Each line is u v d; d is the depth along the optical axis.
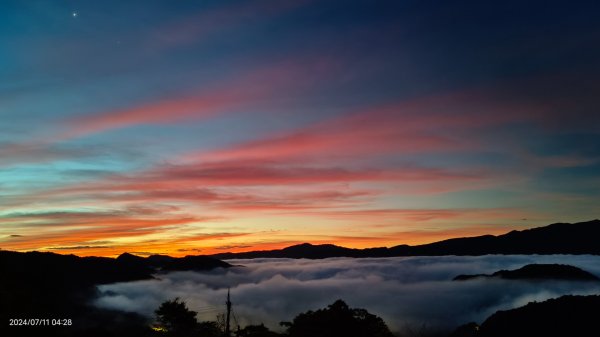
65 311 77.06
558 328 74.50
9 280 84.00
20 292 67.81
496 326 84.50
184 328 66.06
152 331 66.50
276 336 63.59
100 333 61.78
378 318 58.41
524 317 82.06
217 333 65.12
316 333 55.50
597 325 70.94
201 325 67.75
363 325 56.03
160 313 66.12
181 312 66.19
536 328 76.50
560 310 80.19
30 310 58.69
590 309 76.62
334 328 55.25
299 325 59.22
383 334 57.12
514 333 78.69
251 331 67.19
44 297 83.25
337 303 58.16
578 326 73.00
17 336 48.97
